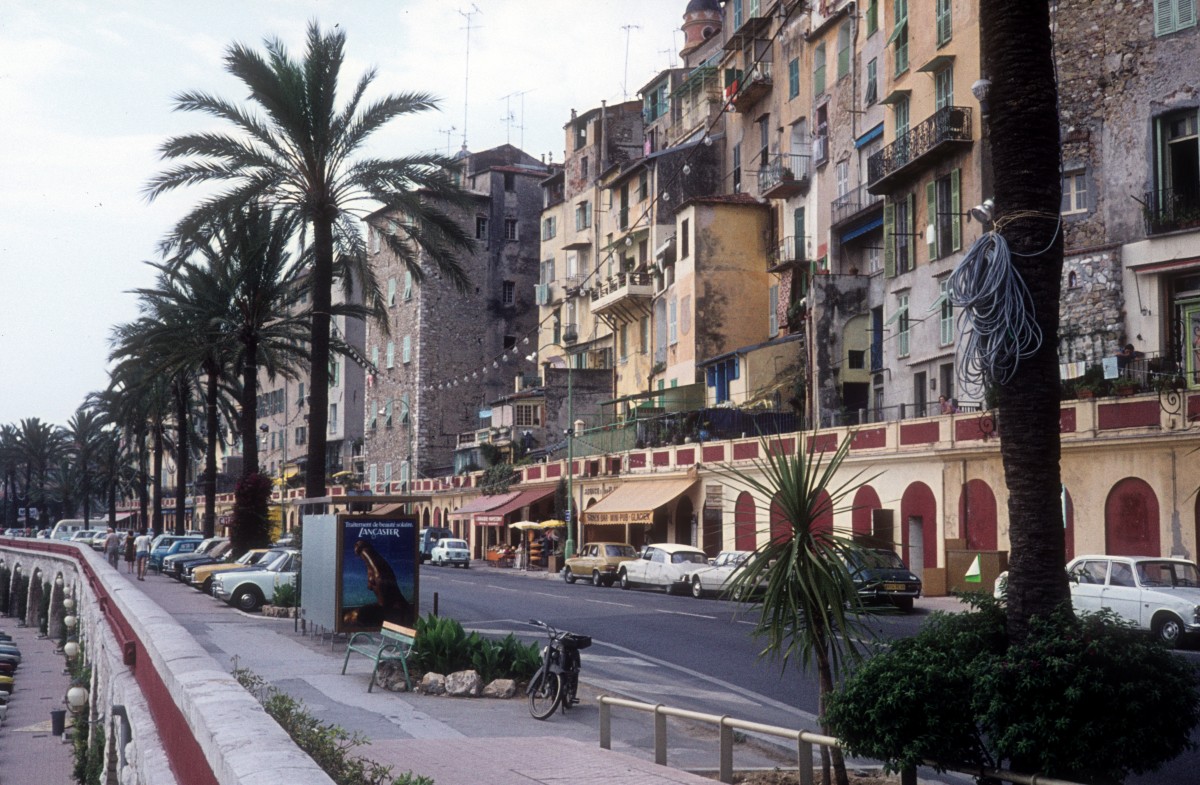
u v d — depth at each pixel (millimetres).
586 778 10820
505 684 16984
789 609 9969
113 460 106312
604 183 73875
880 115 46875
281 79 29281
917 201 41156
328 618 21750
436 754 12078
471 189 92375
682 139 69688
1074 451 30656
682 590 38250
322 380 29953
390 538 21719
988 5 9125
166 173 30219
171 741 7410
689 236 58844
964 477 33938
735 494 44125
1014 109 8945
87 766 22422
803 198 54688
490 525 67000
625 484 53406
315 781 4109
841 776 9891
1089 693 7465
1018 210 8883
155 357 48969
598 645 24078
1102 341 33406
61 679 44625
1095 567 24297
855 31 49531
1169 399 28266
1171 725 7621
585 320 76875
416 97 30172
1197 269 31781
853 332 46844
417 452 87500
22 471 142375
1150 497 28672
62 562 56719
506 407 75312
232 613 30266
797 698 17547
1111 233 33906
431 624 18422
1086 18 34812
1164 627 22469
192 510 113750
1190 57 32688
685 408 57812
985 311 8820
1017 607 8352
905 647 8586
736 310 58469
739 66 61688
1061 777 7562
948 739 8094
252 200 30469
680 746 13898
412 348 89188
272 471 113750
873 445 37688
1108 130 34156
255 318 42531
